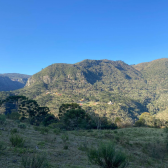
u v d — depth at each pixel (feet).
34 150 23.57
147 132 109.29
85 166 21.50
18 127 56.90
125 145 52.13
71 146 37.37
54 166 17.97
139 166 29.12
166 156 43.73
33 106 177.58
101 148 18.39
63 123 133.80
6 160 16.84
